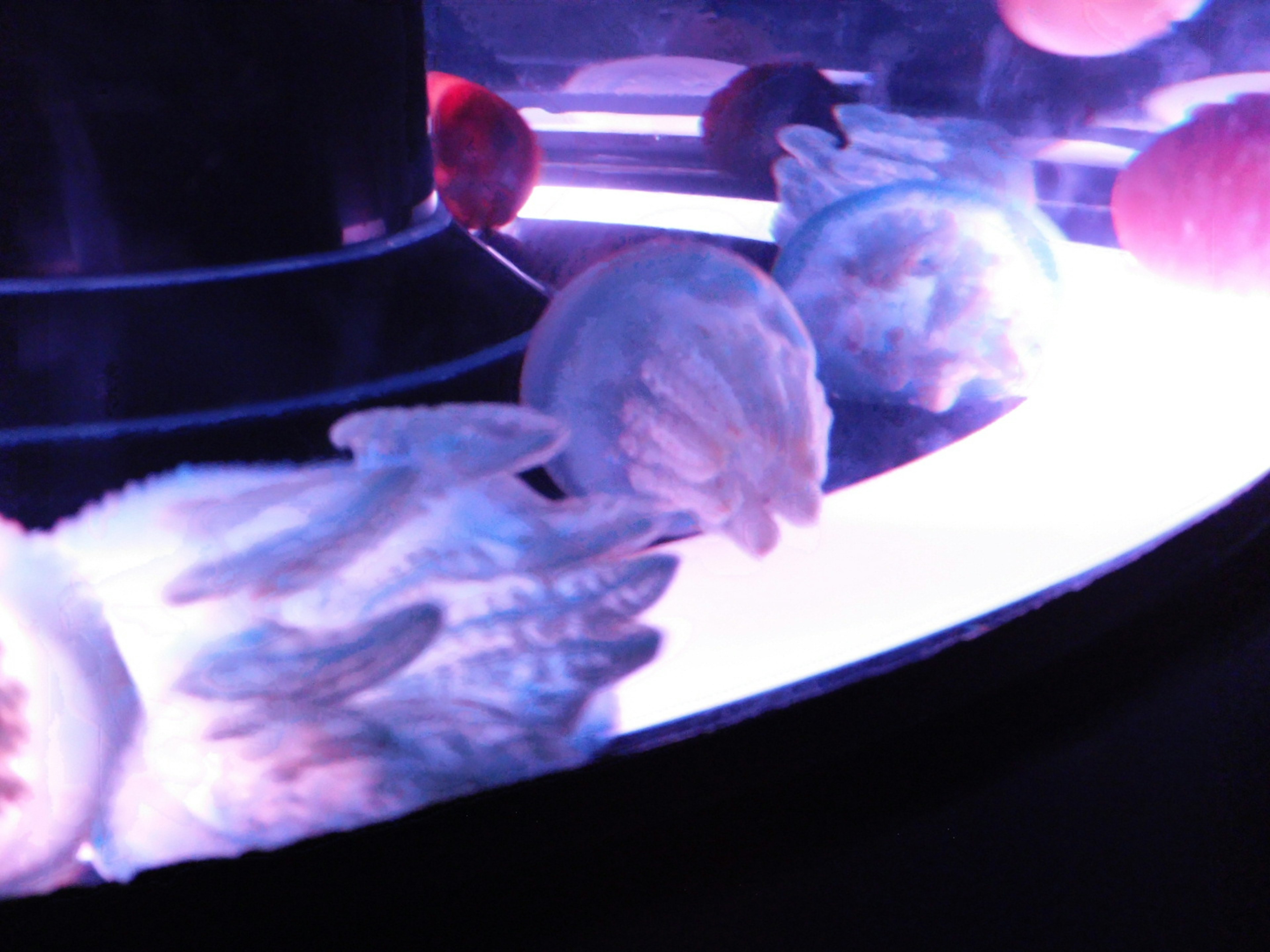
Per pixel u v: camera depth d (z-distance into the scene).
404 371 0.73
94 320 0.67
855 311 0.71
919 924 0.52
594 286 0.62
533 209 1.10
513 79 1.31
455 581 0.51
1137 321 0.81
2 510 0.62
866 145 0.92
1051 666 0.58
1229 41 1.14
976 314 0.71
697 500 0.58
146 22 0.66
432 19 1.14
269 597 0.49
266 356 0.69
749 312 0.62
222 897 0.47
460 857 0.49
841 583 0.57
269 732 0.48
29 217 0.67
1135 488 0.65
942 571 0.59
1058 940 0.54
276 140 0.70
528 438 0.55
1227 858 0.58
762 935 0.50
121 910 0.47
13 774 0.47
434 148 0.90
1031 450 0.67
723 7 1.27
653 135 1.34
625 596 0.54
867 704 0.54
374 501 0.51
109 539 0.49
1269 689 0.60
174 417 0.67
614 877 0.50
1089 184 1.06
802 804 0.52
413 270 0.76
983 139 0.92
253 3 0.68
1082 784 0.56
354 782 0.49
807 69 1.21
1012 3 1.14
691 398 0.59
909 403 0.72
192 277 0.69
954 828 0.53
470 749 0.50
